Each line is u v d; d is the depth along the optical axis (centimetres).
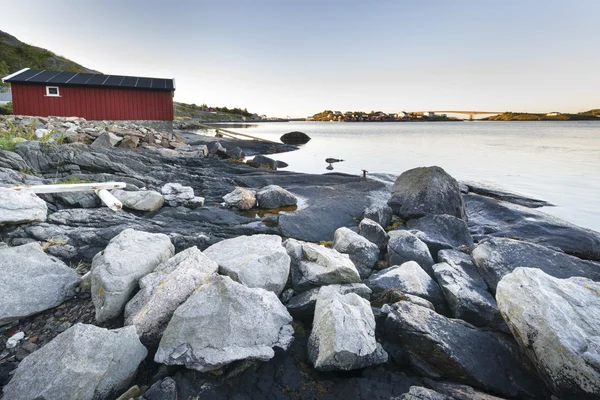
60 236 663
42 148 1188
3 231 652
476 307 512
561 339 346
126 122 2838
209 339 380
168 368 382
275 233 888
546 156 2839
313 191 1358
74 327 375
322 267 555
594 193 1505
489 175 1962
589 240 884
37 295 482
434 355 414
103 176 1195
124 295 466
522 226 995
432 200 1004
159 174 1437
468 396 362
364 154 3133
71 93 2691
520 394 389
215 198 1243
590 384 322
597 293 412
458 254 686
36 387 329
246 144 3506
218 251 601
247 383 371
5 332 447
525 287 405
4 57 7400
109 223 784
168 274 478
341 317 403
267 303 432
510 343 445
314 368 395
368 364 399
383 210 991
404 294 528
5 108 3353
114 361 362
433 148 3681
